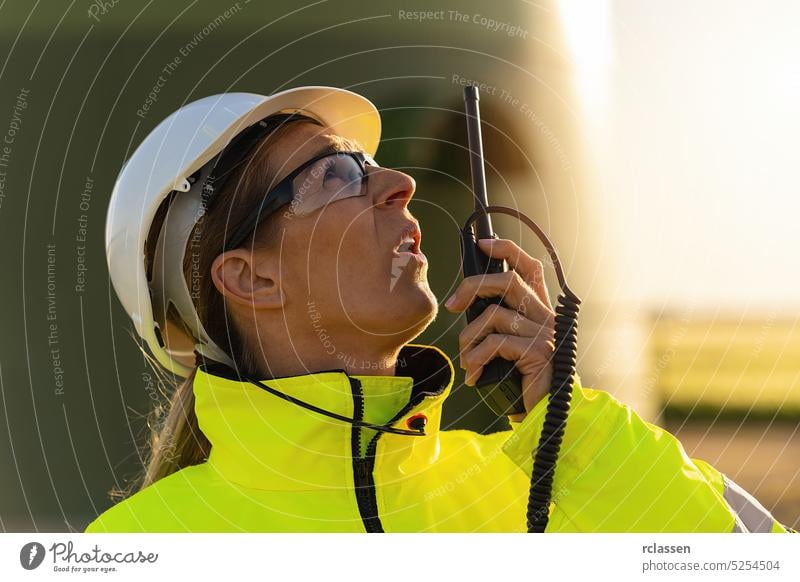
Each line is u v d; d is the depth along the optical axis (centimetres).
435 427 214
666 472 207
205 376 210
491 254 212
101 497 360
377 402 207
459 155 337
